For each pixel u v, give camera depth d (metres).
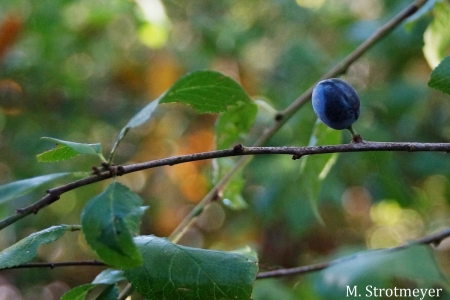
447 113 1.03
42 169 1.08
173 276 0.55
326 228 1.15
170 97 0.59
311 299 0.71
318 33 1.21
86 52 1.20
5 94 1.14
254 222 1.09
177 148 1.19
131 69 1.23
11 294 1.21
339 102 0.57
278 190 0.94
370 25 0.97
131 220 0.54
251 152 0.56
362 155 0.92
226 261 0.55
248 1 1.25
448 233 0.63
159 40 1.02
